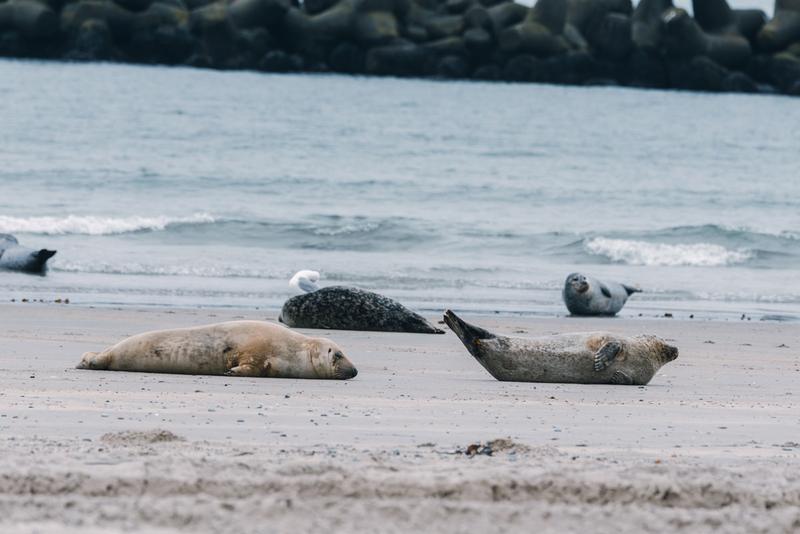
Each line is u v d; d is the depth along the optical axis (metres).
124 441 15.26
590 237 59.62
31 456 13.61
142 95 162.12
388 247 57.44
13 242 46.91
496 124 149.25
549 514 12.02
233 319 34.78
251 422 17.88
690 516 12.14
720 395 23.14
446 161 102.81
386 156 104.31
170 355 23.28
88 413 18.12
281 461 13.61
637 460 15.40
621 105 199.88
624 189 86.94
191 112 140.38
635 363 24.38
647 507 12.42
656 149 125.69
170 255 51.25
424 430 17.75
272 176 84.12
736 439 17.80
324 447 15.55
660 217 73.12
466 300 42.62
